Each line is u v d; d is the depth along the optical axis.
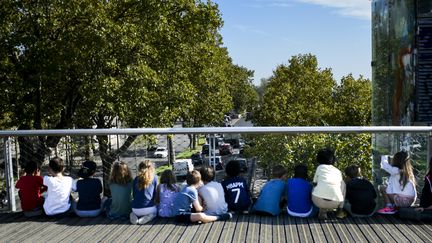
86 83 19.36
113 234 5.89
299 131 6.65
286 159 8.87
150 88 21.64
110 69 20.44
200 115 43.38
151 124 21.42
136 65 20.47
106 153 8.95
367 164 9.88
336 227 5.98
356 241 5.42
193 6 24.38
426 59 9.09
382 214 6.50
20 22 19.34
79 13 19.45
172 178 6.70
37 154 9.43
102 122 22.97
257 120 53.25
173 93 23.02
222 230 5.94
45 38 19.59
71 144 9.21
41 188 7.10
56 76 19.70
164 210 6.54
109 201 6.88
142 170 6.48
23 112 21.27
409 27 9.30
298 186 6.49
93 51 19.02
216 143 7.05
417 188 7.31
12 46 18.92
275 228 5.97
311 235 5.67
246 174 8.12
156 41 22.73
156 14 21.36
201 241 5.52
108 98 19.48
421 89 9.13
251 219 6.42
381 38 11.31
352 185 6.41
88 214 6.71
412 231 5.77
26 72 19.86
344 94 50.59
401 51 9.79
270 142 8.71
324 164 6.50
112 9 21.36
